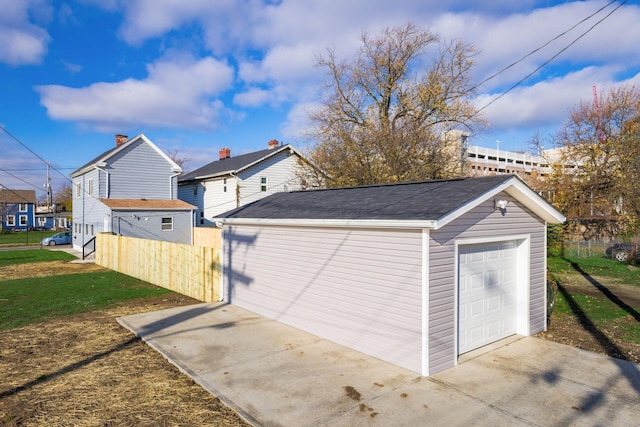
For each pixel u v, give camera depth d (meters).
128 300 11.27
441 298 5.89
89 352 6.82
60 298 11.50
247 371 5.87
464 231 6.32
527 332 7.61
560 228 20.72
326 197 9.59
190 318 8.84
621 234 20.81
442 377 5.65
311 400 4.96
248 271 9.59
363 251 6.63
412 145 21.88
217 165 32.81
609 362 6.18
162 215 24.27
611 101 24.39
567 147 24.69
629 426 4.34
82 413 4.71
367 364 6.13
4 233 49.00
